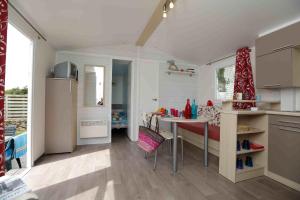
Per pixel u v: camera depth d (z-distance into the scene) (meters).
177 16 2.69
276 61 2.33
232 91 3.81
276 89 2.72
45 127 3.12
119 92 6.07
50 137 3.14
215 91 4.29
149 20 2.87
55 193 1.87
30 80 2.55
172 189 1.97
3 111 1.70
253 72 3.14
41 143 2.96
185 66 4.78
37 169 2.49
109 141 4.10
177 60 4.70
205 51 3.82
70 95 3.25
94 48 3.96
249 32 2.71
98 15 2.50
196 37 3.28
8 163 2.43
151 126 3.09
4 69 1.70
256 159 2.51
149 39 3.83
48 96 3.13
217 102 4.18
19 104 3.05
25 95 3.07
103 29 3.05
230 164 2.21
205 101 4.61
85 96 3.95
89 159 2.93
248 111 2.21
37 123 2.77
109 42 3.85
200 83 4.82
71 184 2.06
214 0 2.14
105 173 2.38
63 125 3.22
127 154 3.21
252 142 2.58
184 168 2.57
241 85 3.18
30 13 2.21
